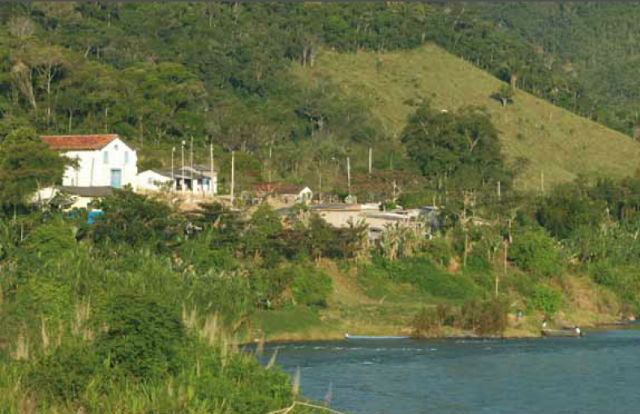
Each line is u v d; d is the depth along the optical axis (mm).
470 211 159000
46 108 192000
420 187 190375
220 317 94750
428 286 136125
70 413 53656
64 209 126250
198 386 55688
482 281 141250
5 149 128875
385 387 77062
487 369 86812
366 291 131875
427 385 78438
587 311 139875
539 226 167750
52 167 132375
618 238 167625
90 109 196375
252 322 103750
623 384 79875
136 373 57719
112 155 149250
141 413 52969
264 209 133875
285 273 116750
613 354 97688
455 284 137125
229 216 128500
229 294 101188
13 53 195000
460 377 82312
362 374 83062
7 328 69062
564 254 154500
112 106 197000
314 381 79375
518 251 149875
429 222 157750
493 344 105438
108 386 56031
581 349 101750
